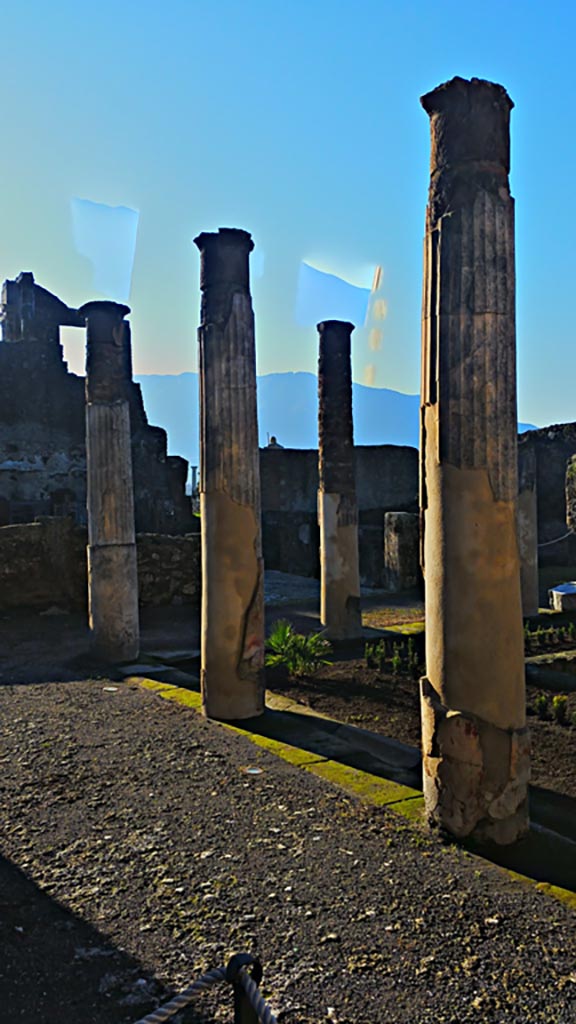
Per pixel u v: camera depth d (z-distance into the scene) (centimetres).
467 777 423
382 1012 278
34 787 508
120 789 504
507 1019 275
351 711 715
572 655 931
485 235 435
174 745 602
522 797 426
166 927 337
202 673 700
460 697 430
